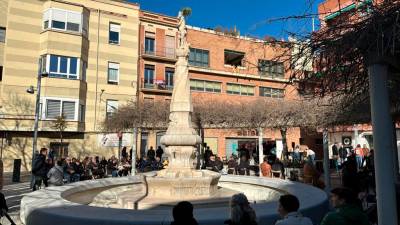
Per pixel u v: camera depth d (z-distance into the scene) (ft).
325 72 12.38
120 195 28.27
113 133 83.10
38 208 16.67
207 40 116.37
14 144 84.38
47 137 88.12
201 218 13.73
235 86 117.29
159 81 106.42
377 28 10.12
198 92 112.37
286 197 11.62
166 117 69.41
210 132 109.70
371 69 11.99
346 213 11.37
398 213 15.58
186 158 30.32
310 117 52.47
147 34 108.27
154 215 14.39
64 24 91.25
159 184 27.12
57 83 88.53
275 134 116.78
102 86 97.60
